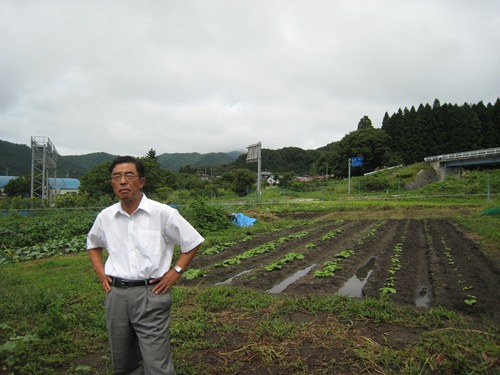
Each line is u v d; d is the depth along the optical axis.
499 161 48.06
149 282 3.02
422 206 26.48
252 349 4.40
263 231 16.20
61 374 4.10
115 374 3.26
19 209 24.38
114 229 3.10
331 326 5.00
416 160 76.38
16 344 4.43
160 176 51.28
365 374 3.80
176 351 4.40
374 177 61.06
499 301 5.98
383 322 5.14
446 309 5.58
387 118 95.38
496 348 4.09
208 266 9.81
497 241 11.03
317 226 17.53
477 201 29.06
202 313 5.60
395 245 11.56
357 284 7.62
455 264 8.62
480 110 81.69
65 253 12.78
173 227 3.09
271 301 6.12
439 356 4.04
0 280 8.48
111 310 3.06
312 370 3.91
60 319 5.16
